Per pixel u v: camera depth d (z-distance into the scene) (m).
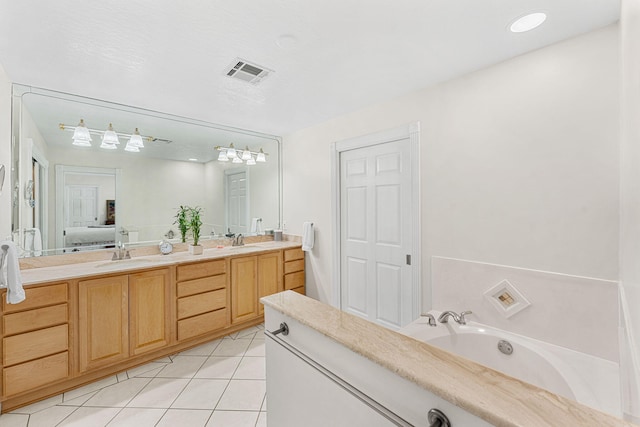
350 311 3.14
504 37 1.66
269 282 3.31
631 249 1.03
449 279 2.23
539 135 1.79
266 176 3.94
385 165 2.75
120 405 1.90
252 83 2.26
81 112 2.64
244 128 3.61
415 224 2.45
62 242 2.57
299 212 3.75
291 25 1.55
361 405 0.90
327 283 3.38
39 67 1.98
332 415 1.02
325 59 1.91
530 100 1.82
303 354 1.14
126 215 2.92
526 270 1.85
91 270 2.24
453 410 0.67
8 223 2.14
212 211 3.51
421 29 1.59
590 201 1.61
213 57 1.87
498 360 1.86
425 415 0.73
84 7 1.38
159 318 2.47
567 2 1.37
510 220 1.92
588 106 1.61
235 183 3.69
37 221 2.44
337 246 3.23
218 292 2.87
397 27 1.57
